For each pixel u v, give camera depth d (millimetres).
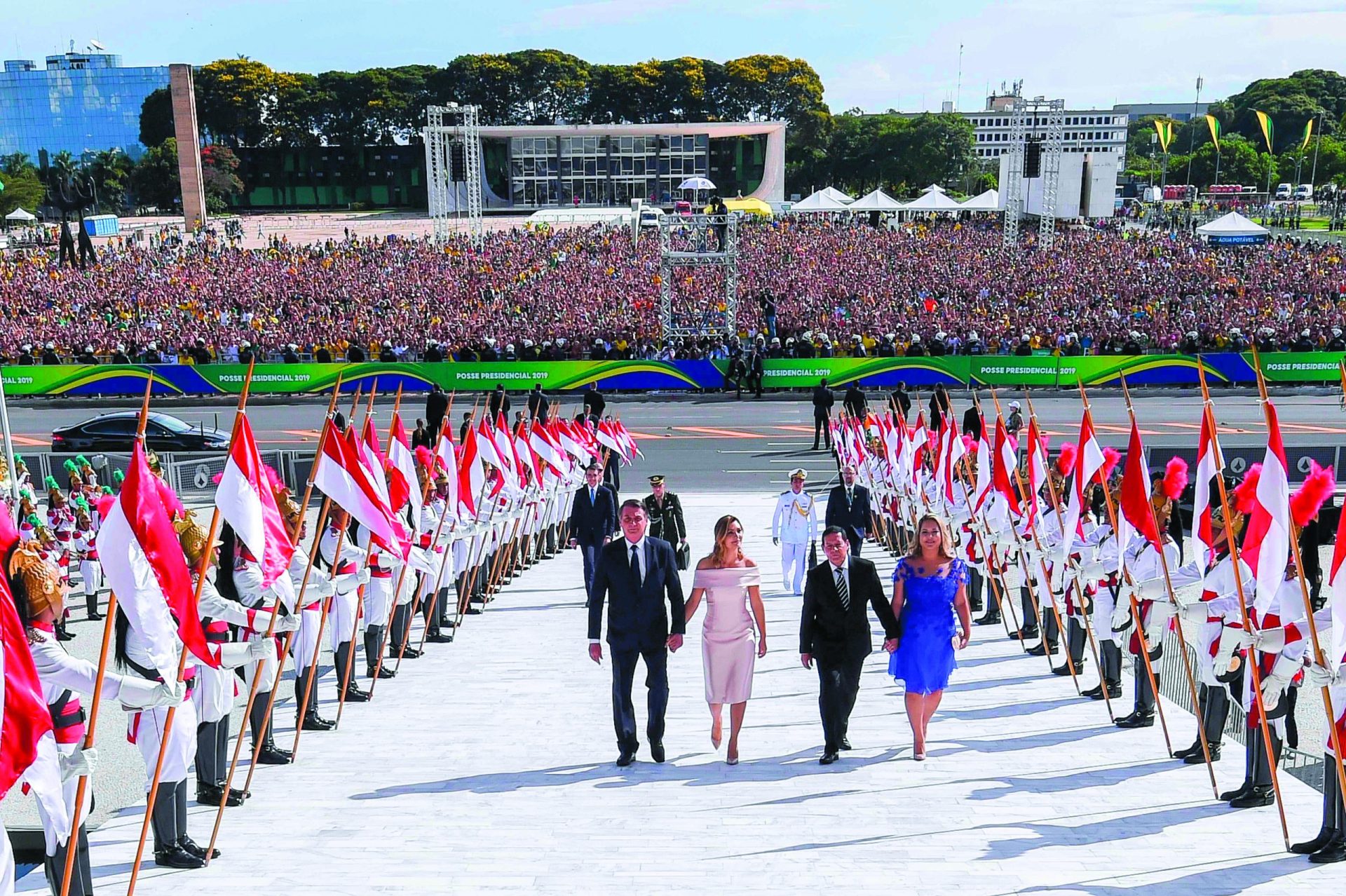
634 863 6816
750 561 8781
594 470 14586
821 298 51531
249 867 6891
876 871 6645
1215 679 8555
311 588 9000
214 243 91875
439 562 13906
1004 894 6324
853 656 8695
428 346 40906
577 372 40719
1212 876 6570
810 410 38531
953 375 40531
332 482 9375
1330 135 164750
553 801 8008
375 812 7840
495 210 132250
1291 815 7625
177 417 37344
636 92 159250
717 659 8695
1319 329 41812
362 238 110625
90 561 17281
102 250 80812
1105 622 10656
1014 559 14648
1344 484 24969
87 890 6355
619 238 74438
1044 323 43688
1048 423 34844
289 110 158000
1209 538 8594
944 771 8633
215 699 7809
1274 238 87125
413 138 164125
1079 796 8039
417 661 12805
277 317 49406
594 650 8844
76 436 30875
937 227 86562
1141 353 41094
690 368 41062
